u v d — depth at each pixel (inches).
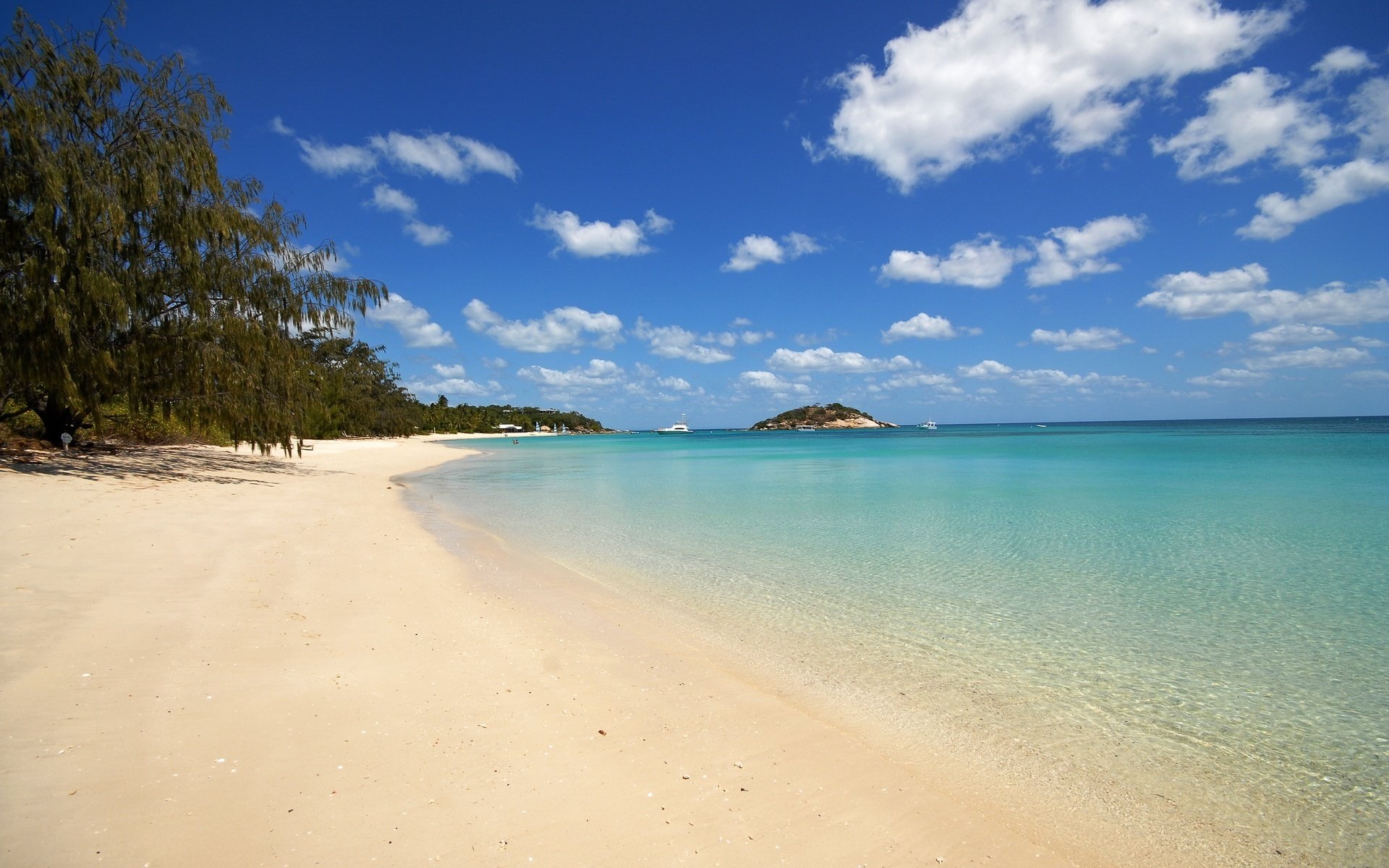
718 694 239.0
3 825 134.9
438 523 637.9
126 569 337.7
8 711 182.5
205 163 741.3
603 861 141.5
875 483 1111.0
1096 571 448.1
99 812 142.5
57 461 749.3
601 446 3464.6
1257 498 845.8
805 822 162.7
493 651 266.5
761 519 693.3
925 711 232.1
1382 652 295.0
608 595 379.9
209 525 489.7
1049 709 236.2
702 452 2600.9
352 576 375.6
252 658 235.9
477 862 137.1
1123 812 175.5
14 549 354.6
